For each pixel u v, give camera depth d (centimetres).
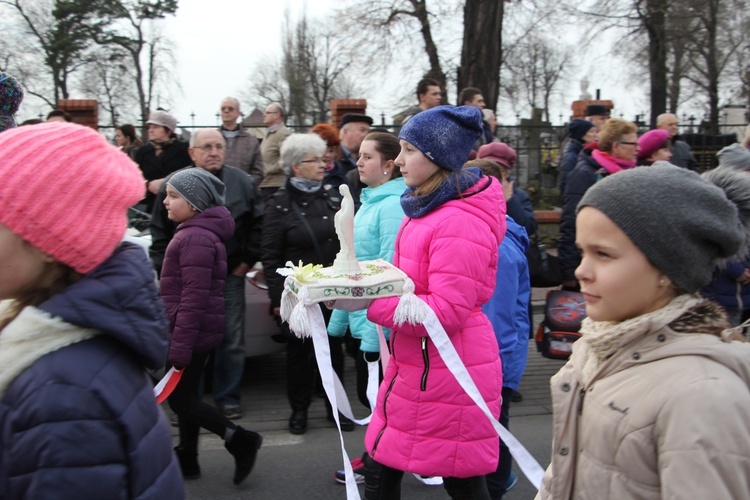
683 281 140
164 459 139
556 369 609
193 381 366
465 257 244
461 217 247
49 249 127
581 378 155
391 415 260
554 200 1099
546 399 536
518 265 343
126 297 131
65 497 119
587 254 148
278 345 525
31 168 125
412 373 255
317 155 442
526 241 358
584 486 147
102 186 131
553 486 158
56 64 2189
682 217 138
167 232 464
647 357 141
